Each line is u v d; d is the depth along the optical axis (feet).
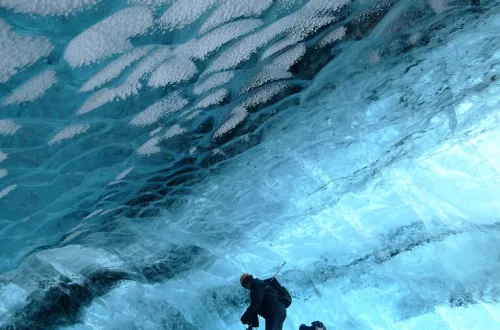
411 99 19.42
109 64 20.80
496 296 13.97
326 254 18.81
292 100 21.72
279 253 20.18
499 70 16.94
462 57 18.26
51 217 25.44
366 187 18.75
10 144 22.85
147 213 25.29
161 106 22.04
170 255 23.16
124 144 23.36
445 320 14.65
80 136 22.86
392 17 18.92
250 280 16.30
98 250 24.76
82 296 22.88
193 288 21.48
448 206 16.29
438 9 18.35
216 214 23.20
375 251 17.49
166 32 20.12
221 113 22.31
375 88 20.40
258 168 22.95
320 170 20.99
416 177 17.38
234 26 19.98
